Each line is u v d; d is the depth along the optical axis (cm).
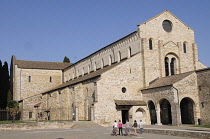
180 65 5678
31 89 9269
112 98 5125
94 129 4378
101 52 7244
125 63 5338
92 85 5575
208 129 3578
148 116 5147
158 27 5700
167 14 5841
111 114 5066
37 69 9494
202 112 4469
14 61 9544
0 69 8438
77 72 8731
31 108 8025
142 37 5541
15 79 9088
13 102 8000
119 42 6381
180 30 5900
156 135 3281
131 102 5159
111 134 3519
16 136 3291
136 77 5388
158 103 4816
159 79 5378
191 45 5931
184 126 4212
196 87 4603
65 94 6738
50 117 7494
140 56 5481
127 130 3328
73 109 6275
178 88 4425
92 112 4972
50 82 9669
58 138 3017
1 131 4156
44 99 8100
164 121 5072
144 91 5275
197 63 5853
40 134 3556
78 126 4753
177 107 4341
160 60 5509
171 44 5675
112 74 5194
